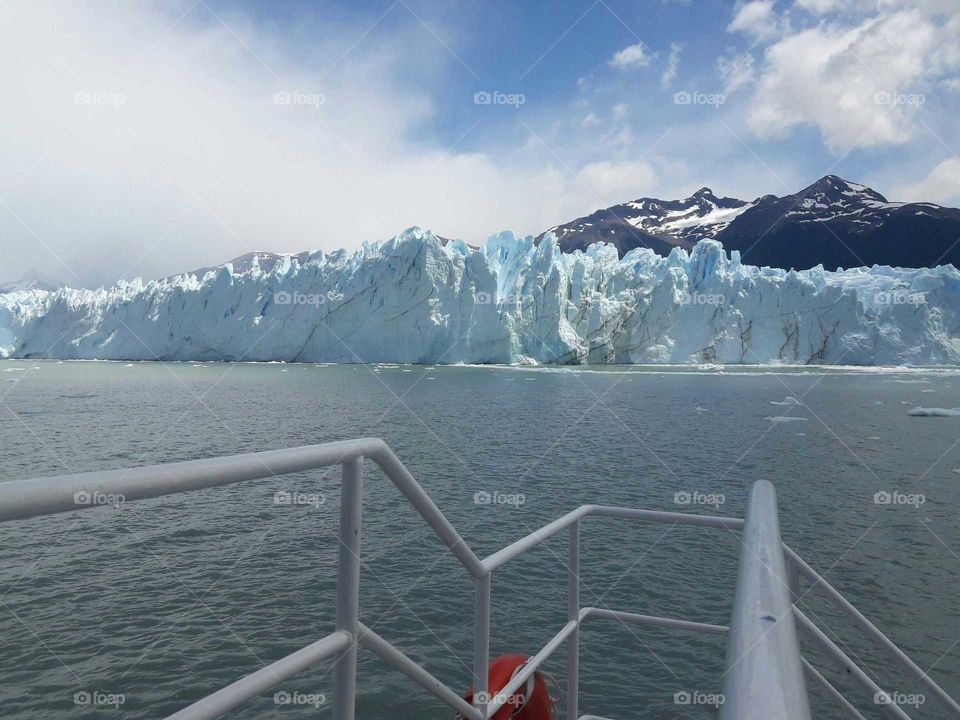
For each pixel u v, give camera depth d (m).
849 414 27.62
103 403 30.81
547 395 35.75
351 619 0.92
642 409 29.23
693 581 8.09
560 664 6.07
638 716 5.32
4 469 15.34
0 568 8.31
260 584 7.86
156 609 7.14
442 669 6.05
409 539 9.70
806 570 1.86
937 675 6.05
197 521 10.59
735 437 20.97
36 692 5.59
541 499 12.48
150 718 5.27
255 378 47.94
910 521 11.30
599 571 8.41
